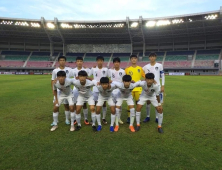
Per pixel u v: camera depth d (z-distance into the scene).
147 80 4.24
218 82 18.56
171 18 37.19
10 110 6.45
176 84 16.48
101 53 52.72
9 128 4.54
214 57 43.16
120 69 5.46
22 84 16.19
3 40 49.38
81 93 4.59
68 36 47.12
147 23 39.69
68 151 3.29
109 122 5.21
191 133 4.19
